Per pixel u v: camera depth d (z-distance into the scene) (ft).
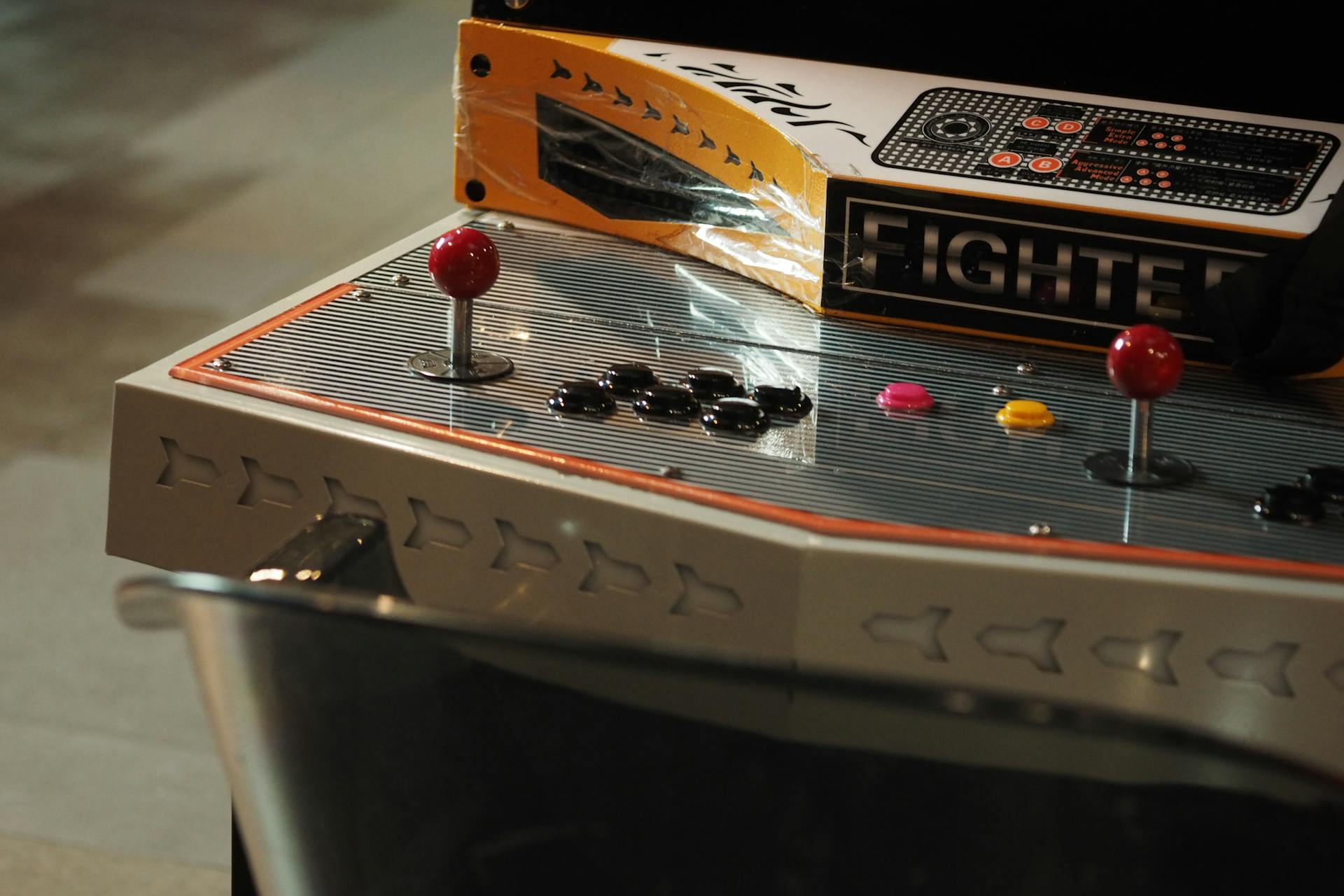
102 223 12.52
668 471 3.45
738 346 4.16
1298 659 3.04
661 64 4.67
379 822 2.25
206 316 10.88
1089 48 4.50
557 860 2.19
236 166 13.87
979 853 1.99
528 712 2.07
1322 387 3.95
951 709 1.84
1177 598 3.03
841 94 4.57
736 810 2.05
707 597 3.31
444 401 3.76
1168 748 1.82
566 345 4.12
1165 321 4.00
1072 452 3.60
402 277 4.53
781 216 4.42
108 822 6.44
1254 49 4.32
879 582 3.14
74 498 8.73
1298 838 1.87
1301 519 3.27
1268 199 3.94
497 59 4.90
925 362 4.09
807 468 3.49
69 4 18.60
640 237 4.86
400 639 2.04
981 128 4.35
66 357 10.28
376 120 15.17
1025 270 4.09
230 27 18.13
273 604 2.05
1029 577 3.08
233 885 3.79
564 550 3.43
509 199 5.07
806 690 1.89
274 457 3.67
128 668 7.38
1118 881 1.97
